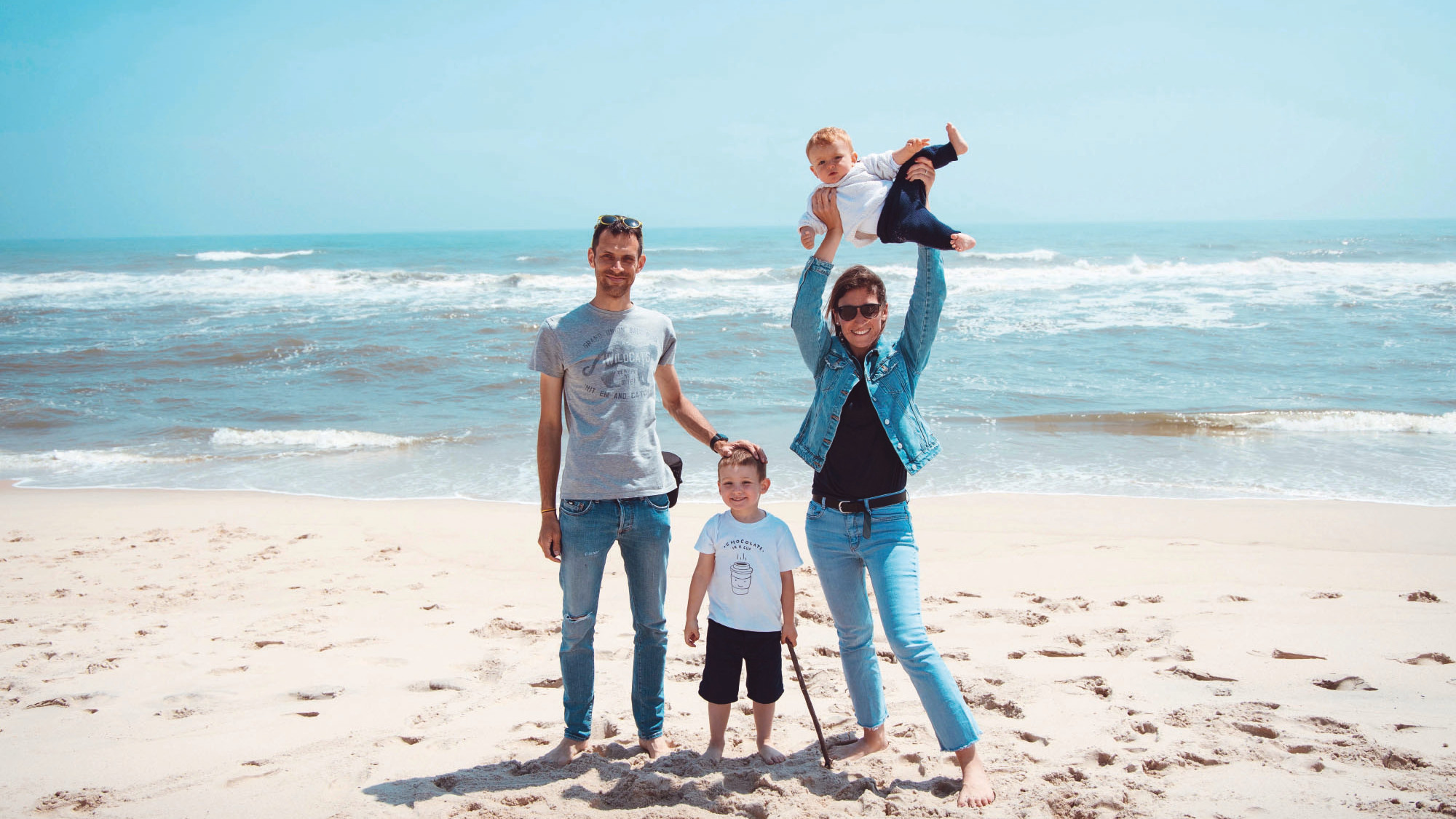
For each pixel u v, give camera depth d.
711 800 2.84
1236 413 11.19
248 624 4.98
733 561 3.13
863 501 2.96
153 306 24.70
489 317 21.66
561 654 3.21
